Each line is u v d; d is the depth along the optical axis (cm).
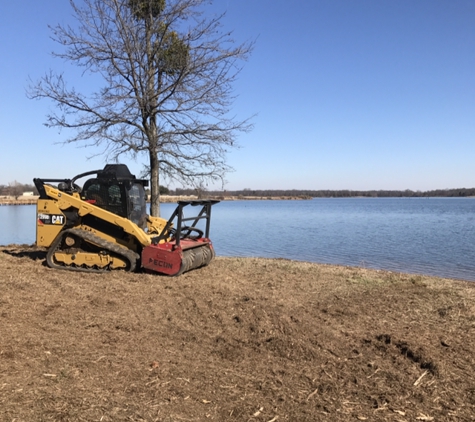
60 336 523
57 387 397
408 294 775
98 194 921
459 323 609
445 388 425
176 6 1154
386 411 382
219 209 7406
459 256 1695
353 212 6175
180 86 1127
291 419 365
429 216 5025
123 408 367
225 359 483
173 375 435
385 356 498
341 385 427
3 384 395
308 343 522
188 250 911
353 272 1019
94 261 884
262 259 1201
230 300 695
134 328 564
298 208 7994
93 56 1123
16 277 779
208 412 370
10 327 536
